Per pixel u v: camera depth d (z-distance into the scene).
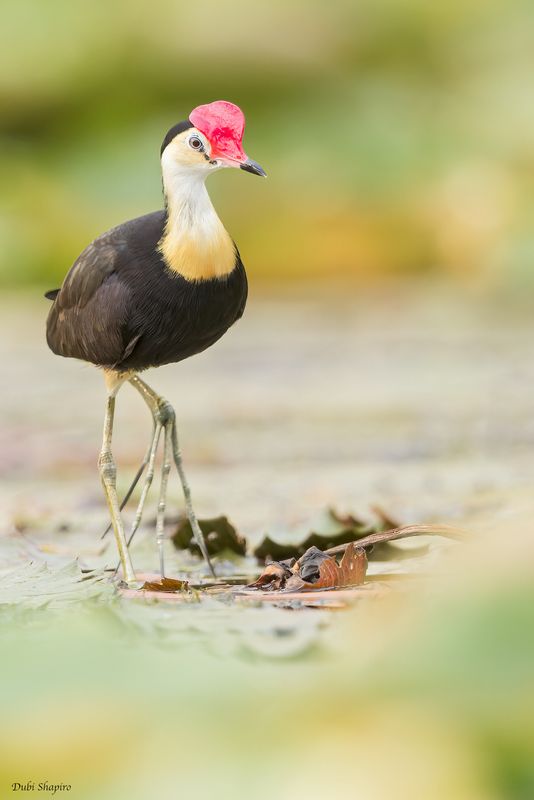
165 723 3.55
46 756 3.49
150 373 20.55
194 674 3.99
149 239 7.49
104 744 3.47
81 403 17.92
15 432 15.47
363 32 34.44
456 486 10.53
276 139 33.28
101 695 3.71
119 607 6.38
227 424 15.28
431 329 24.39
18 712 3.63
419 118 34.06
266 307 28.59
